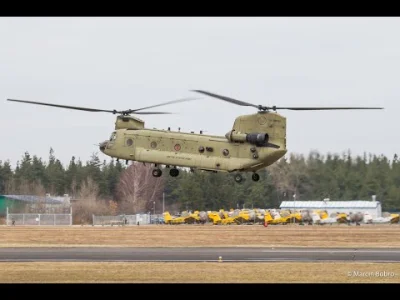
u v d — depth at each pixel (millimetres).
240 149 197125
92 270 142875
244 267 147125
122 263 154375
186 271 141500
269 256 172000
